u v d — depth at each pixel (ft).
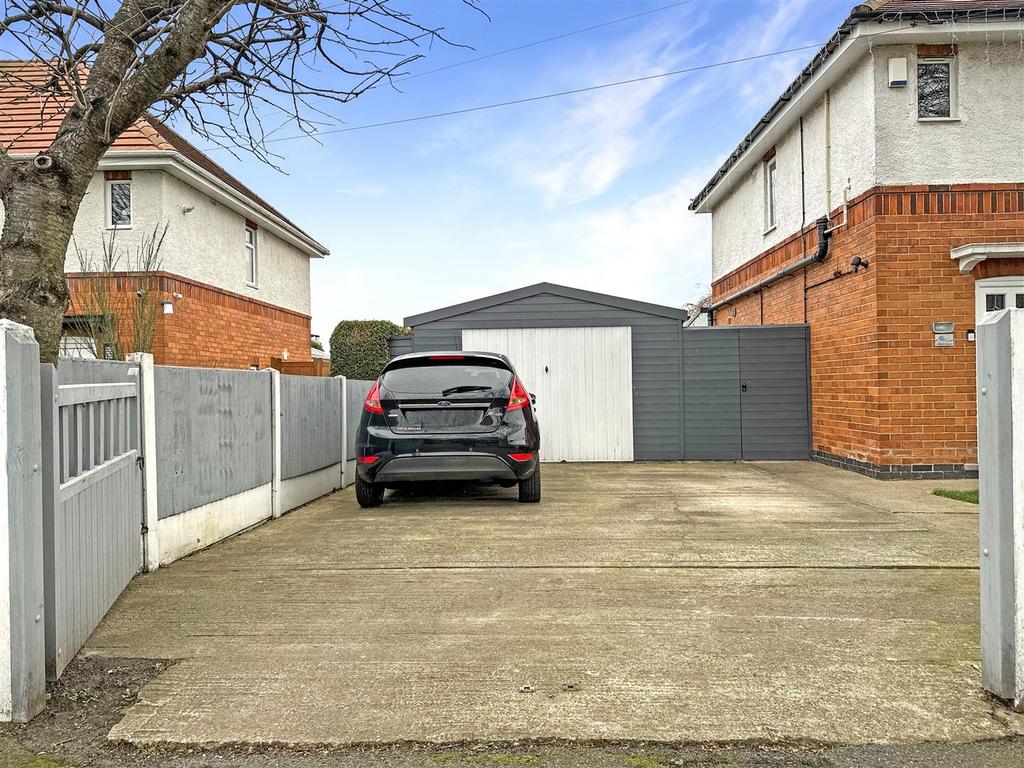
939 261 31.27
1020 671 9.52
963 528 20.79
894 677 10.60
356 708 9.74
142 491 16.69
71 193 17.28
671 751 8.63
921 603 13.96
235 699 10.03
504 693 10.16
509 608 13.84
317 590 15.21
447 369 24.66
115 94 16.01
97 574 12.84
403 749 8.72
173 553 17.87
